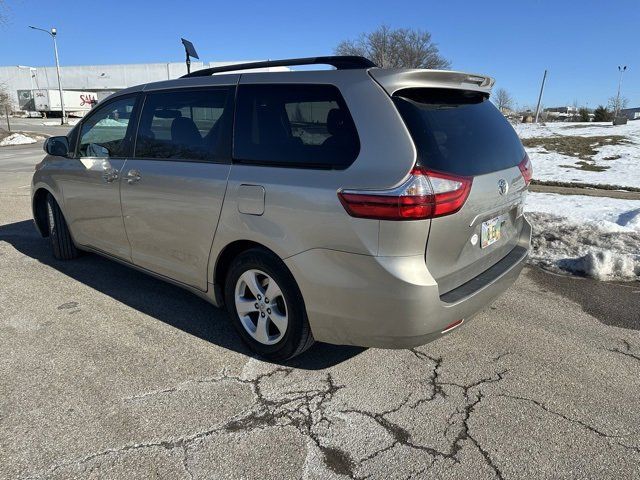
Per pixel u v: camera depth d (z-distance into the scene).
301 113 2.86
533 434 2.54
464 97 3.10
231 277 3.23
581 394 2.89
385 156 2.51
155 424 2.59
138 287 4.47
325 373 3.09
